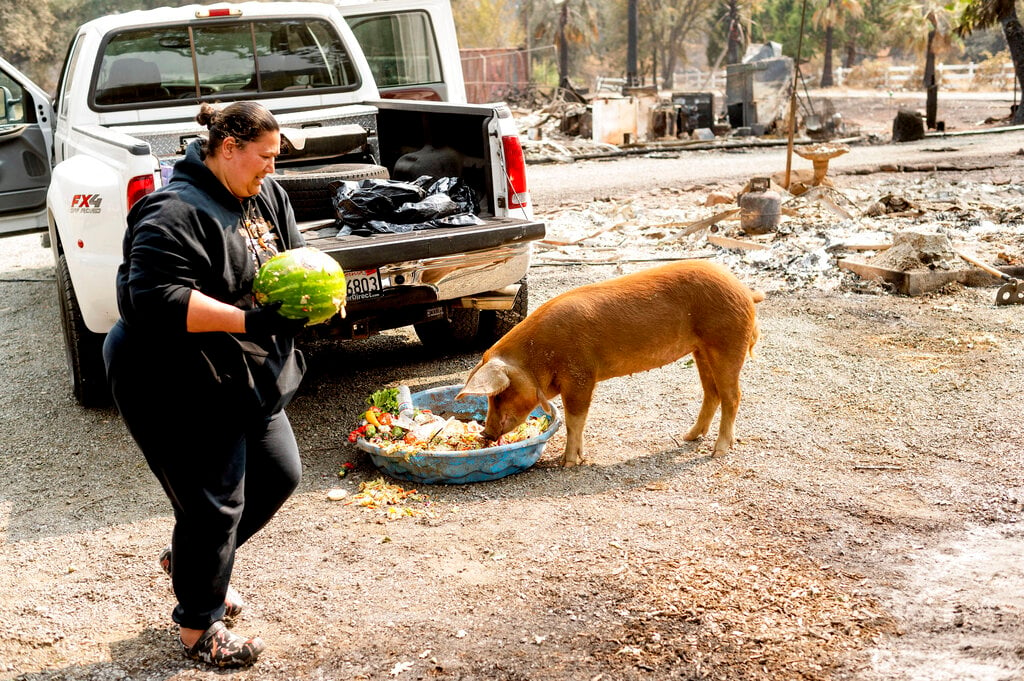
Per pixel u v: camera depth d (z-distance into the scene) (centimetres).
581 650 316
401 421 478
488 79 4253
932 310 728
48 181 752
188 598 313
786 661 304
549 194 1502
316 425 549
